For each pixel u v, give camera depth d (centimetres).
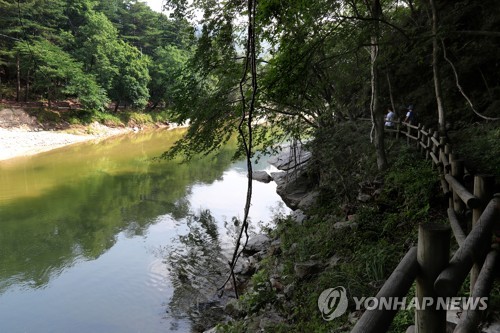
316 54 859
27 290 914
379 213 722
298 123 1273
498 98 1103
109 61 3984
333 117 1286
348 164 1070
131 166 2469
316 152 1135
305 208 1153
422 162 879
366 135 1123
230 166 2514
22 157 2686
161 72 4397
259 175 2127
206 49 869
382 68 1364
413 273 178
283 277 707
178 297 865
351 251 646
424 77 1370
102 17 3928
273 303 646
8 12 2864
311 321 523
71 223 1377
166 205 1605
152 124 4700
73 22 4044
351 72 1191
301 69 700
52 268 1027
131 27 5041
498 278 275
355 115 1434
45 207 1557
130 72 4212
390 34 1130
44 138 3181
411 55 1170
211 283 923
